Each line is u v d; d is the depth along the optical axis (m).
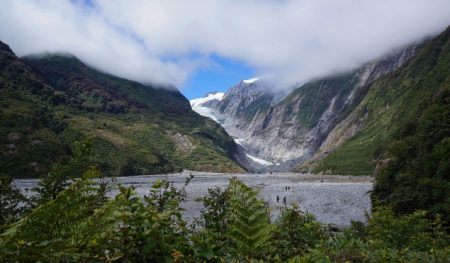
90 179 3.44
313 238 7.94
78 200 3.27
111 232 3.77
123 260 3.83
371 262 7.81
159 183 5.64
